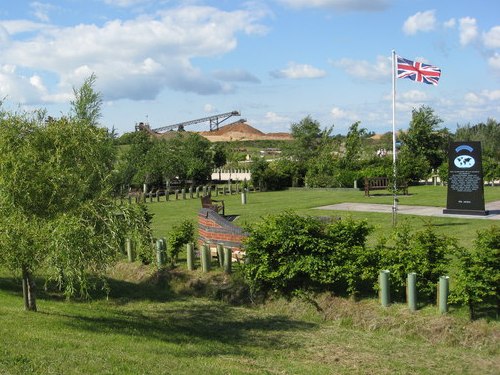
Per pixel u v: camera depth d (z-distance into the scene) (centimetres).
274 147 12131
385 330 1103
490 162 4397
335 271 1223
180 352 959
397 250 1184
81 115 1639
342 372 909
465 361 941
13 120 1055
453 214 2477
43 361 770
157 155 5078
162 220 2680
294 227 1292
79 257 966
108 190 1110
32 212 1023
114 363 806
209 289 1483
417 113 5219
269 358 987
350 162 4688
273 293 1348
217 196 4031
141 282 1633
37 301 1332
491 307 1062
